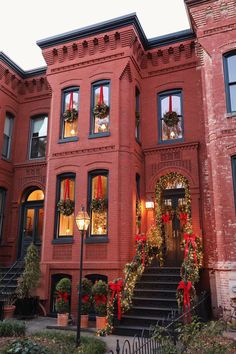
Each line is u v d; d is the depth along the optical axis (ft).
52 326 35.32
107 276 40.32
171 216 46.62
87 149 46.09
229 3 42.50
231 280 34.55
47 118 58.70
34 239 54.24
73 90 50.31
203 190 44.98
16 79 59.82
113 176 43.62
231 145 38.27
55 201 46.32
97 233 43.21
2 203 56.39
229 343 23.06
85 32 49.32
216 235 37.60
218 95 40.42
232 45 41.14
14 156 58.80
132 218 42.86
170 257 45.24
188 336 23.09
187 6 44.42
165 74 51.47
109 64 47.98
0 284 45.29
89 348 25.50
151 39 51.65
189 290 32.89
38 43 52.06
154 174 48.08
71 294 41.27
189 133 47.98
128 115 45.83
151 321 32.48
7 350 22.12
